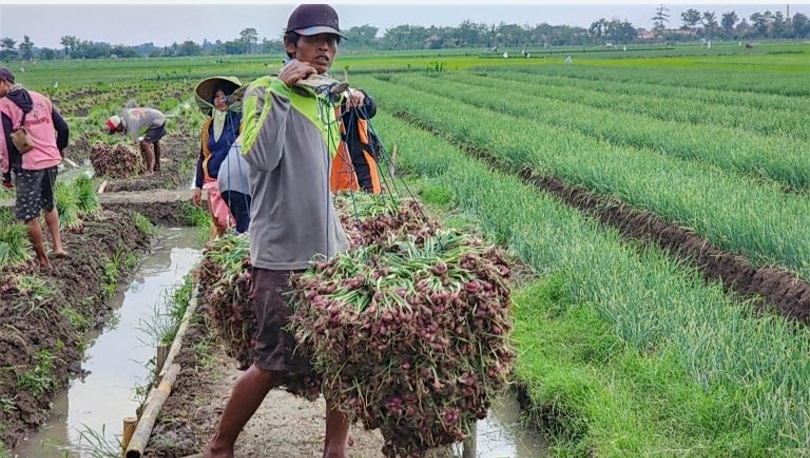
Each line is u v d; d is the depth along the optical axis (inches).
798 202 418.9
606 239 380.5
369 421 167.9
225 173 283.9
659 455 207.5
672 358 251.0
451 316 161.6
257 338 184.2
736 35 7805.1
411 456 175.2
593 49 5452.8
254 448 213.2
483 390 170.1
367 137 257.3
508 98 1283.2
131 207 542.3
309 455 210.5
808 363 233.1
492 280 169.0
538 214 414.6
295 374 187.5
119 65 4591.5
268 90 169.5
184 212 546.6
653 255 351.3
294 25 180.9
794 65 2415.1
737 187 449.1
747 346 246.7
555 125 871.1
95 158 673.0
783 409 209.2
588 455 223.9
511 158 649.0
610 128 778.8
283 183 176.4
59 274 366.9
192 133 998.4
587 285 310.0
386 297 158.6
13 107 351.6
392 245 175.8
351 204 217.8
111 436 260.5
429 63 3139.8
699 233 384.5
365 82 1897.1
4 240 357.4
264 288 178.7
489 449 243.3
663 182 454.3
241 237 203.0
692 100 1199.6
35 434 263.4
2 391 265.9
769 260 339.9
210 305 198.4
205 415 231.5
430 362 162.1
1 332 292.2
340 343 160.6
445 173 578.6
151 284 426.3
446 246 176.4
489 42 7519.7
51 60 7199.8
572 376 252.7
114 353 332.2
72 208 454.3
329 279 167.6
